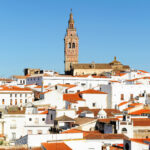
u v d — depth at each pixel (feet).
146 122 329.11
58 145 215.72
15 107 416.46
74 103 486.38
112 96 538.88
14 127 369.91
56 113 379.55
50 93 490.90
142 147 226.17
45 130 371.35
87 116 383.86
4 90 535.60
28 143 227.61
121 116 389.19
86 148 238.07
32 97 548.72
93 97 521.24
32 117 383.45
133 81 648.38
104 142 258.37
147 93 556.51
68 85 605.73
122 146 250.37
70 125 349.61
